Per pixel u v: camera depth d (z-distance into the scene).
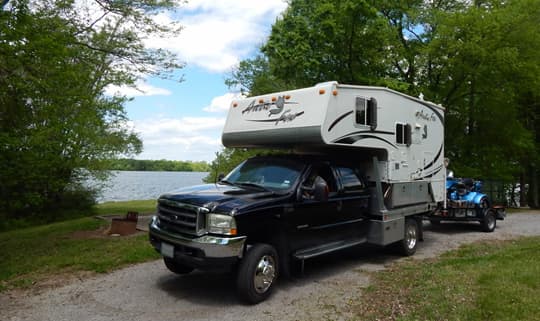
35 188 13.84
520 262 6.65
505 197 22.53
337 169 7.18
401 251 8.37
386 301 5.25
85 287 5.98
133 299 5.49
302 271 6.35
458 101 20.23
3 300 5.42
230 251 5.06
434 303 4.90
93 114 12.30
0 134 8.41
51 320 4.73
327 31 16.12
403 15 19.47
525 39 17.03
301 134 6.64
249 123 7.46
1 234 11.88
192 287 6.03
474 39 16.19
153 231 5.88
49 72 8.34
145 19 12.43
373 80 16.78
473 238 10.65
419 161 9.33
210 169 23.58
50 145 10.94
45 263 7.15
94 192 17.62
